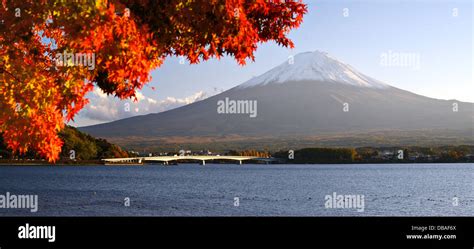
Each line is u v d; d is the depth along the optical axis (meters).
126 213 53.44
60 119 8.85
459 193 86.25
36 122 8.71
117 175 170.00
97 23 7.37
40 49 8.86
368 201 70.31
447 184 114.00
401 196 79.56
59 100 8.63
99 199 72.88
